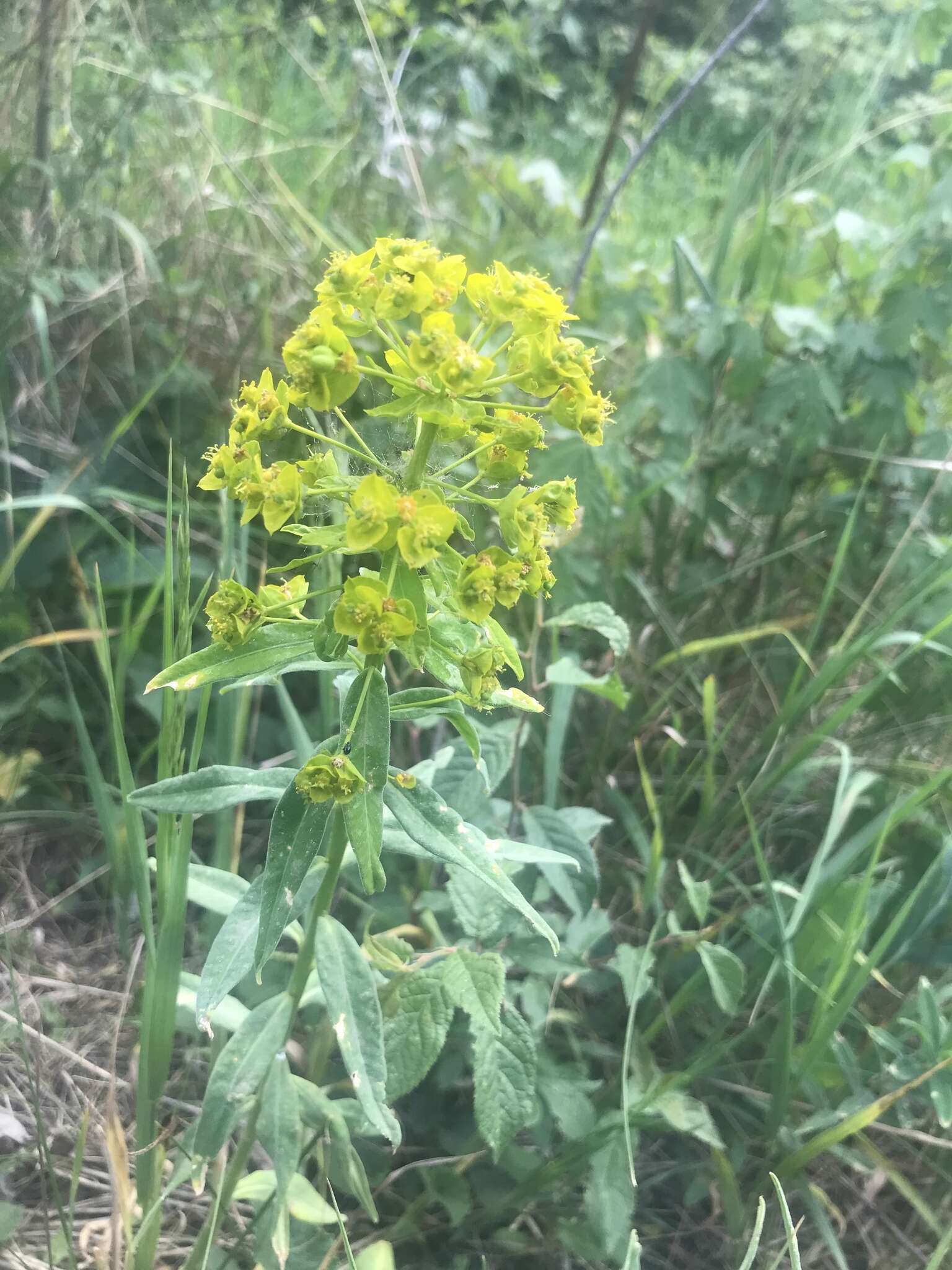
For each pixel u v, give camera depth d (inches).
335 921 11.7
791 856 20.0
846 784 18.3
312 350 9.6
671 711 21.0
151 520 21.2
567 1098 14.4
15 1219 13.4
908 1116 15.1
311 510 10.9
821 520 23.0
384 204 27.3
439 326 9.4
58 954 17.2
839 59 30.4
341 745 9.7
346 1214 14.5
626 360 25.8
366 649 9.4
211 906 13.0
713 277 22.9
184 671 10.1
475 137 30.6
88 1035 16.0
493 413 12.7
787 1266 15.0
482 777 15.6
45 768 19.4
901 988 17.8
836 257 23.9
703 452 23.5
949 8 24.3
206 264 24.7
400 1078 12.5
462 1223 14.6
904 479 22.7
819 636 23.0
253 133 27.6
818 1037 14.4
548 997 15.3
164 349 23.1
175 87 24.9
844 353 22.2
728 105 45.4
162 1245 13.9
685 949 16.2
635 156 23.0
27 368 22.4
